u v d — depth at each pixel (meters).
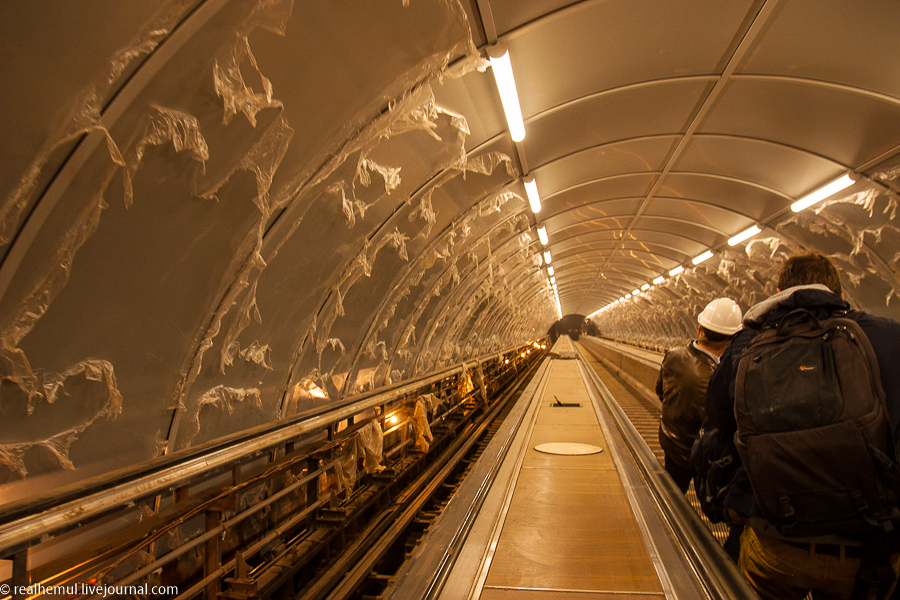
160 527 2.60
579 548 3.51
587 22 4.44
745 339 2.34
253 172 3.03
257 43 2.62
